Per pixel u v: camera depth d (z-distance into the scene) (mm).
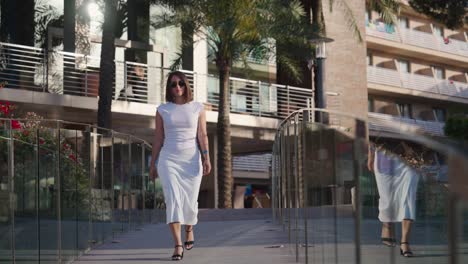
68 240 7785
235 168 38781
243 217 17500
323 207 5070
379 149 4301
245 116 28344
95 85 24656
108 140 9852
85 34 25375
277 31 23562
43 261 6949
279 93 29172
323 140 4988
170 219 7805
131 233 11375
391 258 4379
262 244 9297
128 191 11422
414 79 45500
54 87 24328
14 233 6312
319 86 19922
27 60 24172
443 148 2559
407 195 4469
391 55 46344
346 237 4375
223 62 24438
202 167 7918
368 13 44062
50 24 24969
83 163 8477
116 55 26688
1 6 24281
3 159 6168
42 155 7016
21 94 22922
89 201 8820
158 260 7934
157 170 7848
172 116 7750
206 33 25750
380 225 4273
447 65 49812
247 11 22797
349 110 34344
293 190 7602
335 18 34469
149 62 27406
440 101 47812
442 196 4082
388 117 43031
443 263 4047
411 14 47438
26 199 6586
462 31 50688
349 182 4258
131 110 25172
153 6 27609
